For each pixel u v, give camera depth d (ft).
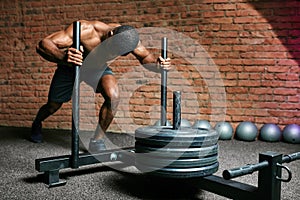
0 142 9.96
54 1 12.80
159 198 5.18
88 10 12.62
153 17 12.09
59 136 11.12
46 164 5.66
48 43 6.46
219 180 4.78
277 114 11.30
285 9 10.98
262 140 10.84
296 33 10.96
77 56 5.84
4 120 13.50
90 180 6.16
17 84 13.26
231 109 11.66
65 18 12.80
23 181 6.05
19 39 13.14
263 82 11.34
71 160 5.96
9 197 5.20
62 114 12.84
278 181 4.19
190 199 5.14
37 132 9.95
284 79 11.16
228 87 11.64
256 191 4.25
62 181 5.90
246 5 11.28
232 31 11.45
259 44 11.27
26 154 8.34
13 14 13.12
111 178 6.30
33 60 13.05
